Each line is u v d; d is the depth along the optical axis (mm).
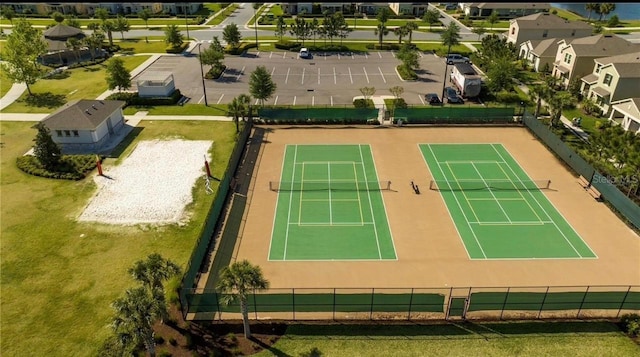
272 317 28188
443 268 32531
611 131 46094
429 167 46312
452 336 26766
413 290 30359
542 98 56969
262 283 24828
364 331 27156
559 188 42625
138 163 45875
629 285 30922
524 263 33031
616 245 34969
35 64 68938
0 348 26016
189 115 57719
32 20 112500
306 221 37750
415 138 52938
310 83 70438
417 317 28156
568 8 151375
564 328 27266
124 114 57656
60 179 42875
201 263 32531
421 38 100000
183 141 50625
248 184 43062
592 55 65688
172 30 85875
